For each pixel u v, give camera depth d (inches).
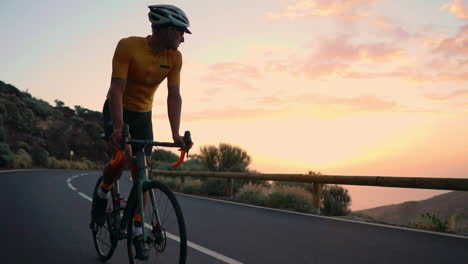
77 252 201.2
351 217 366.9
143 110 163.5
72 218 306.8
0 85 2413.9
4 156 1346.0
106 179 164.4
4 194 461.4
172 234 133.3
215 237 249.1
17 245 214.8
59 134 2316.7
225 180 606.5
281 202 447.8
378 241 248.4
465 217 365.7
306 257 201.2
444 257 208.1
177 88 160.7
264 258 196.4
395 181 351.6
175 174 765.3
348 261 195.2
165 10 141.6
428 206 702.5
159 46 149.8
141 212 140.6
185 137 141.9
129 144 138.6
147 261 142.1
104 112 160.7
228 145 749.3
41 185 618.8
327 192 467.8
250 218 341.4
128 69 152.6
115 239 165.0
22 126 2111.2
